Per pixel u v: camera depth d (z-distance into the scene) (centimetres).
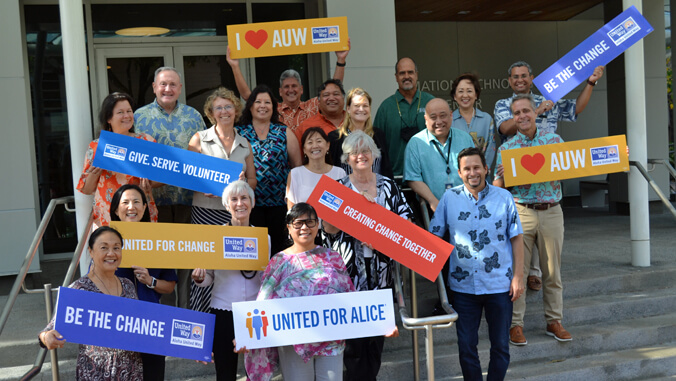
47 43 728
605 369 492
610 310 558
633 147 647
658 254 700
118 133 416
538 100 556
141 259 371
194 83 800
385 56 761
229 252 382
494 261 420
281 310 358
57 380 414
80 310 327
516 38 1242
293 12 821
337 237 410
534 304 559
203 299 398
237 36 500
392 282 457
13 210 669
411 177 486
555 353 509
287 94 572
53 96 732
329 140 477
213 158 422
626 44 527
